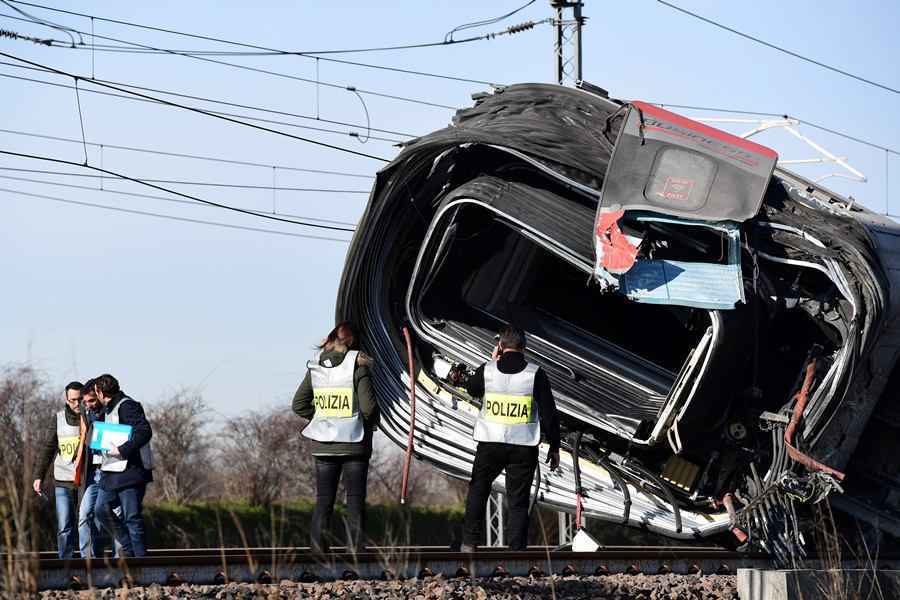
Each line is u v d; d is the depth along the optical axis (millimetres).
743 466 28750
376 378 33438
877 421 30328
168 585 17516
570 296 34375
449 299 33688
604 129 27875
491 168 30109
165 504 69938
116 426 22375
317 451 20875
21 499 12648
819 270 26391
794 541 26766
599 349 32438
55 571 16734
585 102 28781
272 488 79625
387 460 86625
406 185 30656
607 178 26531
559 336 33031
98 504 22812
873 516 29469
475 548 21734
